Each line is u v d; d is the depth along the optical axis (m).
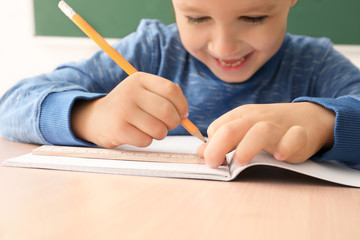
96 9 2.02
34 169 0.50
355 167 0.59
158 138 0.59
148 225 0.30
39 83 0.75
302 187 0.46
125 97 0.59
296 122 0.55
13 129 0.74
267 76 0.96
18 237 0.27
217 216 0.33
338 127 0.55
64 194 0.38
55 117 0.65
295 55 1.00
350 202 0.39
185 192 0.41
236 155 0.49
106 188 0.41
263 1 0.68
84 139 0.65
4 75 2.18
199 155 0.55
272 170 0.54
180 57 1.01
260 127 0.49
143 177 0.47
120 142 0.60
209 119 0.96
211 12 0.69
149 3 1.99
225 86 0.95
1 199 0.36
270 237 0.28
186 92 0.98
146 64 1.02
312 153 0.55
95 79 0.96
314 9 1.85
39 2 2.07
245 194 0.41
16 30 2.15
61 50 2.11
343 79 0.93
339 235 0.29
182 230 0.29
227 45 0.73
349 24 1.83
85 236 0.27
